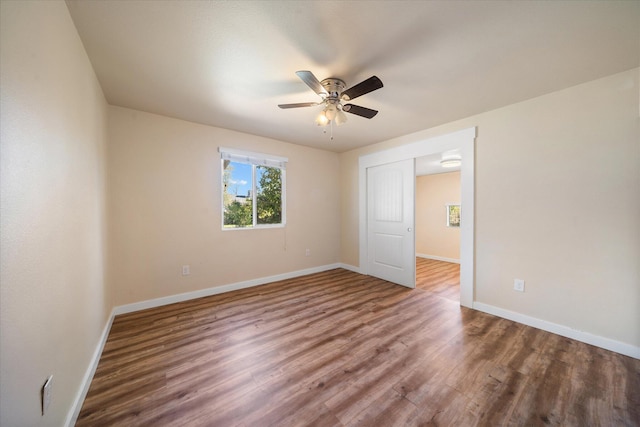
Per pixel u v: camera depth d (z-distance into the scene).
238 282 3.49
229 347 2.00
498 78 2.00
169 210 2.93
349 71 1.90
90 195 1.73
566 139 2.17
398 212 3.72
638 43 1.57
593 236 2.05
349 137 3.68
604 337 1.99
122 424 1.27
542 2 1.26
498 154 2.58
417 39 1.55
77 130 1.46
